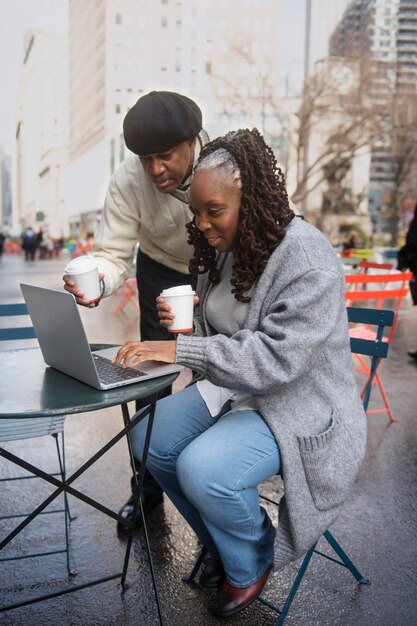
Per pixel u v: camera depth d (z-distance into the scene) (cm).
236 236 198
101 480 338
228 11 4656
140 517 281
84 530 284
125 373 206
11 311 277
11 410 174
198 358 192
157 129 223
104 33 7431
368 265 728
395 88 2667
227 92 2764
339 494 195
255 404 206
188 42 4938
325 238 200
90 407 178
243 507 192
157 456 221
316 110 2625
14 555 263
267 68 2686
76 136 9619
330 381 198
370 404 496
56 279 1695
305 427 192
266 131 2712
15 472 348
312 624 221
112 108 7288
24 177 14888
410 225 645
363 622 223
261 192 191
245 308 208
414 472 362
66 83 10862
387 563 262
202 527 228
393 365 631
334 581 248
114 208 271
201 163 194
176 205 260
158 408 229
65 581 246
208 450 192
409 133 2864
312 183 4306
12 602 232
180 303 197
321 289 185
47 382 205
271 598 237
